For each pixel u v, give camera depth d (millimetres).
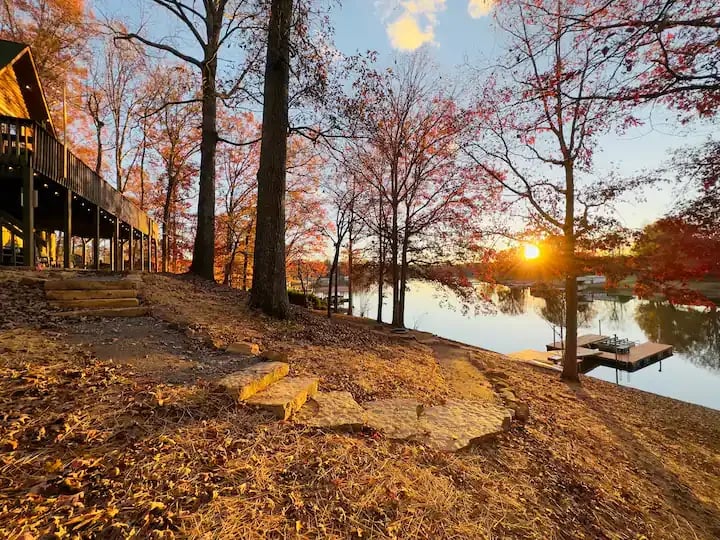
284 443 2949
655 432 7047
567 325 10875
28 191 8180
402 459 3090
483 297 16359
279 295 8445
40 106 12836
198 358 4648
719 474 5555
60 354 4020
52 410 2838
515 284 29812
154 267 22000
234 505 2166
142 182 27047
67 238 9898
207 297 8844
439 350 11680
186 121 23062
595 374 20781
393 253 16812
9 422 2590
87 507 1975
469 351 12344
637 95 3799
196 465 2457
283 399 3531
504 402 6184
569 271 8766
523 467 3678
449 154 15344
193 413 3102
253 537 1963
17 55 10414
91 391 3221
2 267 7508
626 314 36156
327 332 8695
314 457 2830
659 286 5531
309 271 27859
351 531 2180
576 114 6613
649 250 5469
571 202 9508
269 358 4918
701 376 19984
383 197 17969
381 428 3646
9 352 3818
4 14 17469
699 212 4652
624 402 9250
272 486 2404
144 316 6230
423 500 2617
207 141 12281
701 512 4156
